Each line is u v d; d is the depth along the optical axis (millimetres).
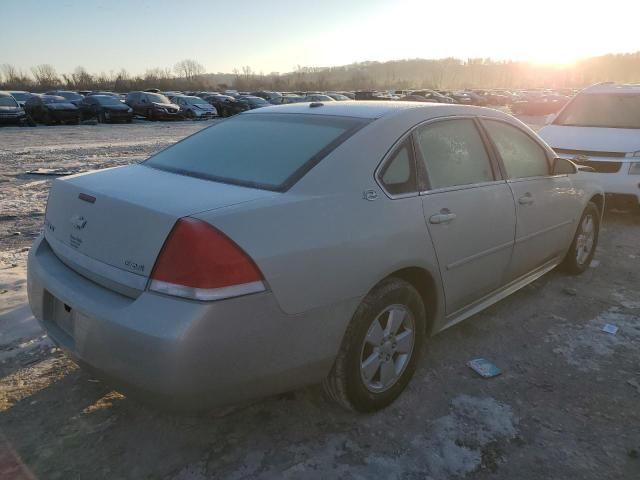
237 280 2137
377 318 2729
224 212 2223
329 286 2434
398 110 3129
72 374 3195
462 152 3389
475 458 2580
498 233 3521
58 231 2729
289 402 2977
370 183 2734
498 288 3787
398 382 2961
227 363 2160
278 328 2281
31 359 3342
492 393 3121
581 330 3939
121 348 2154
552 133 7785
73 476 2408
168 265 2119
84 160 13203
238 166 2838
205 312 2070
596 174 5141
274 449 2611
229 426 2773
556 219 4289
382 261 2656
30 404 2904
